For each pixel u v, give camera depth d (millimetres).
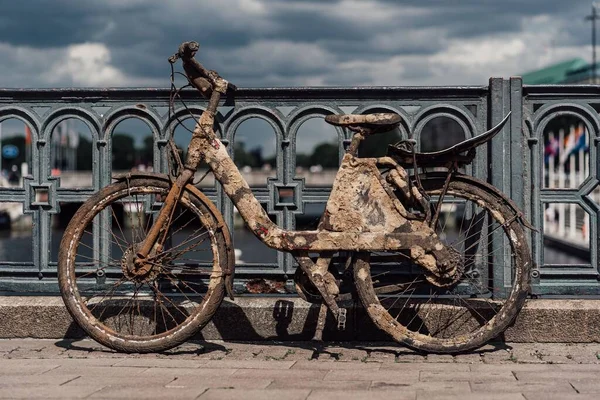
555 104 7547
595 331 7297
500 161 7516
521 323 7316
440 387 5742
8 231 58156
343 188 6852
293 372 6242
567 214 60500
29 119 7797
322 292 6809
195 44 6918
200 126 6980
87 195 7770
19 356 6883
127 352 6969
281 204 7602
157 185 7070
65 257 7059
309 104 7617
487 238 7453
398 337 6859
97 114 7758
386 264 7461
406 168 7059
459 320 7324
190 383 5863
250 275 7652
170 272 7012
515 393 5551
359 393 5555
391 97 7598
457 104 7582
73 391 5605
